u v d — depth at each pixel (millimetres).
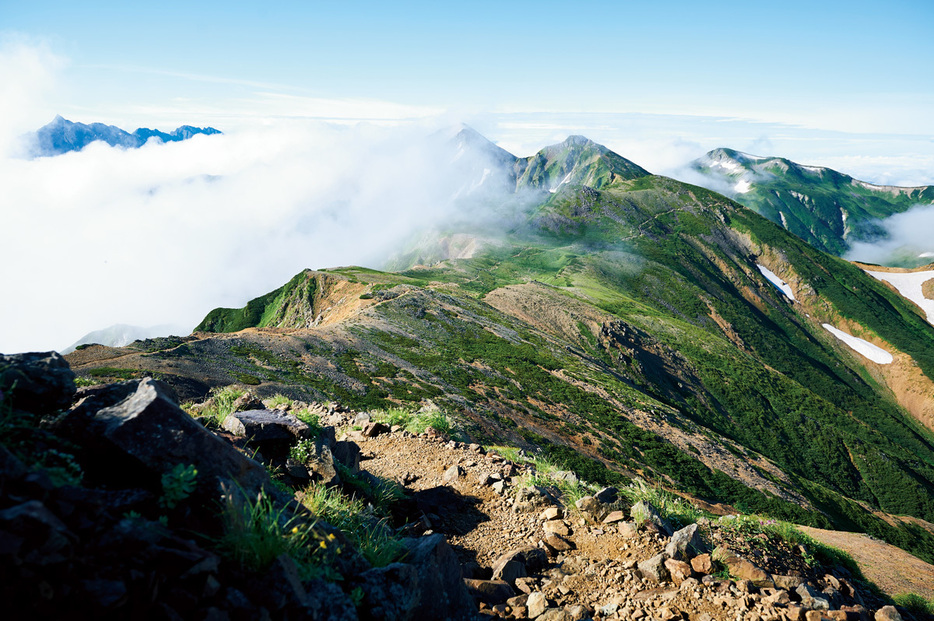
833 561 8242
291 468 7102
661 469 65750
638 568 6492
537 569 6832
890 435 167250
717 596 5762
